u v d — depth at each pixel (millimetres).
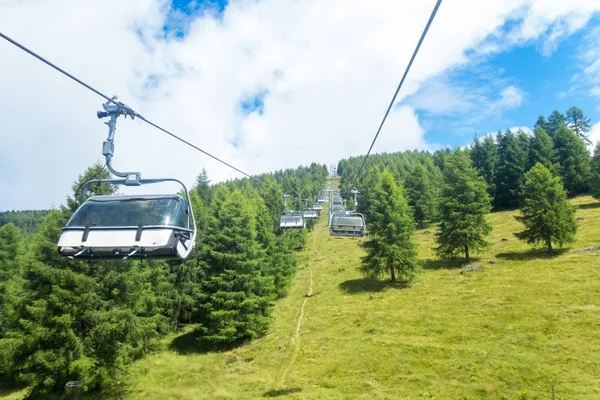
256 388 25297
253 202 67875
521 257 44969
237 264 36781
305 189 134500
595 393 19016
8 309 28734
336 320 36188
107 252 8477
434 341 28094
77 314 24594
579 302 29594
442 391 21891
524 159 84250
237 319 35094
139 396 25109
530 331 26844
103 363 24656
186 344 35719
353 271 54625
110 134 8398
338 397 22672
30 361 23500
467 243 46594
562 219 43719
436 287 40312
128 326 25688
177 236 8508
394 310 35750
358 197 103688
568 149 83188
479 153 91562
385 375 24656
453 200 48500
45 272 24438
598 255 39562
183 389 25922
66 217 27203
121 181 8562
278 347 32156
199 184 88938
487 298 34219
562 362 22453
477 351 25484
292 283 54656
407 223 45562
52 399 24141
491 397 20609
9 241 46562
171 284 38812
